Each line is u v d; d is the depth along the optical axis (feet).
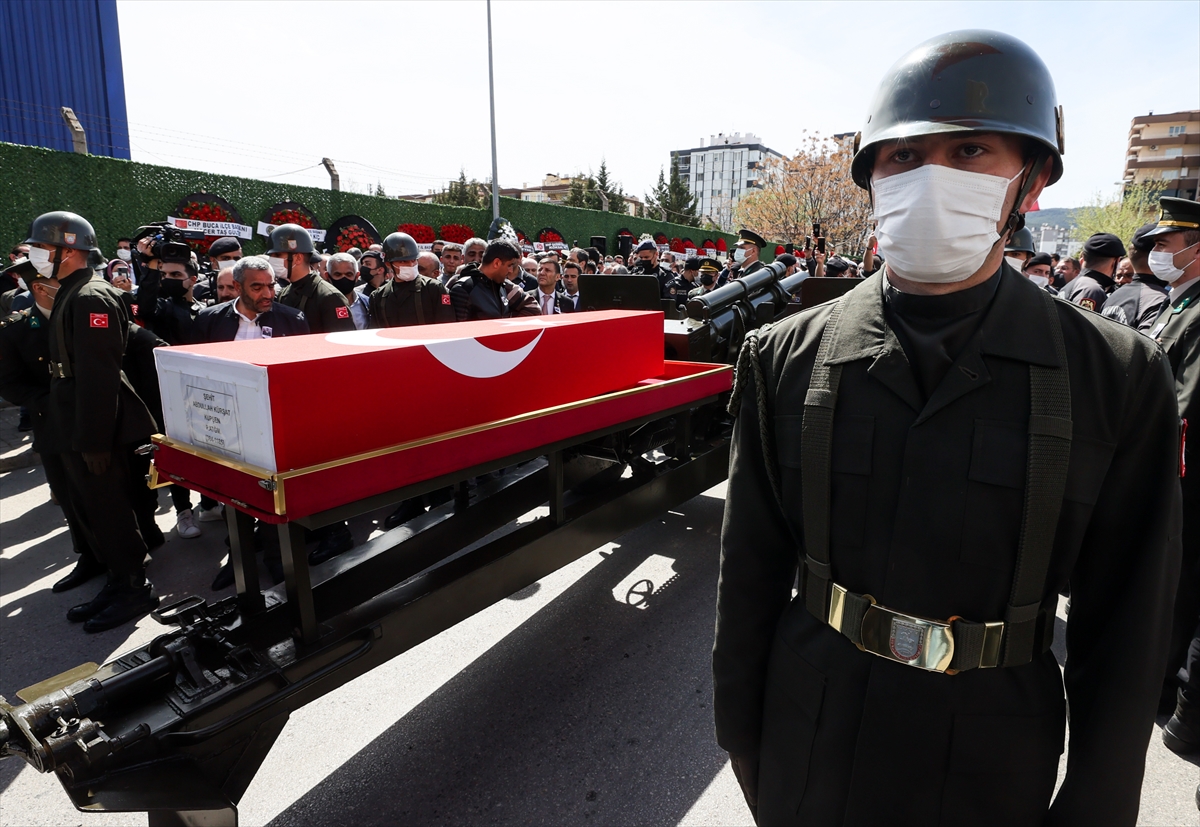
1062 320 3.25
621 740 8.07
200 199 33.53
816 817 3.63
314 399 5.03
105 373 10.25
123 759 4.38
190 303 16.15
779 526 4.04
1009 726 3.25
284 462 4.87
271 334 13.12
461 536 8.66
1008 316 3.24
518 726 8.32
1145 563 3.14
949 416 3.17
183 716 4.72
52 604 11.78
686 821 6.89
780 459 3.77
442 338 6.30
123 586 11.37
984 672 3.25
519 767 7.63
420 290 15.75
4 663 9.94
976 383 3.14
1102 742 3.23
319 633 5.82
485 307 15.83
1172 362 9.00
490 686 9.12
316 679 5.46
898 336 3.41
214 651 5.35
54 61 47.06
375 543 7.75
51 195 28.58
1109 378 3.08
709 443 12.00
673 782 7.41
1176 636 8.75
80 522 11.51
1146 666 3.15
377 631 6.00
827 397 3.45
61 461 11.85
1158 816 7.11
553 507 8.23
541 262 20.06
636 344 8.86
